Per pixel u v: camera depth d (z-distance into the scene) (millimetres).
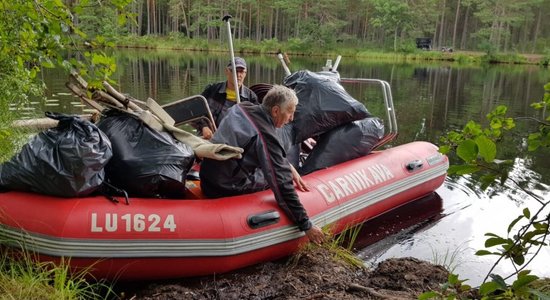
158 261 2707
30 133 4824
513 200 4676
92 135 2617
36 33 2264
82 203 2635
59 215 2557
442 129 7965
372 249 3586
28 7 2217
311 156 4078
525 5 39500
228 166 3004
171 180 2820
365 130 4199
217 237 2797
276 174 2918
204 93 4688
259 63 23766
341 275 3006
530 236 1217
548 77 20438
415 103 10789
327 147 4047
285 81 4305
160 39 38469
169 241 2701
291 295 2734
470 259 3459
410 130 7816
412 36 41125
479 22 45781
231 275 2916
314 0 40125
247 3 41875
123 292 2691
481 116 9320
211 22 38406
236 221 2889
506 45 39250
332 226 3496
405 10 38094
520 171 5574
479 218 4230
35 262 2564
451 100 11516
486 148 1148
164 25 45281
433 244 3703
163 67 17906
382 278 2963
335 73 4609
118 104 2998
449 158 5844
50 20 2215
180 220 2750
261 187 3312
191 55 28484
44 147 2594
